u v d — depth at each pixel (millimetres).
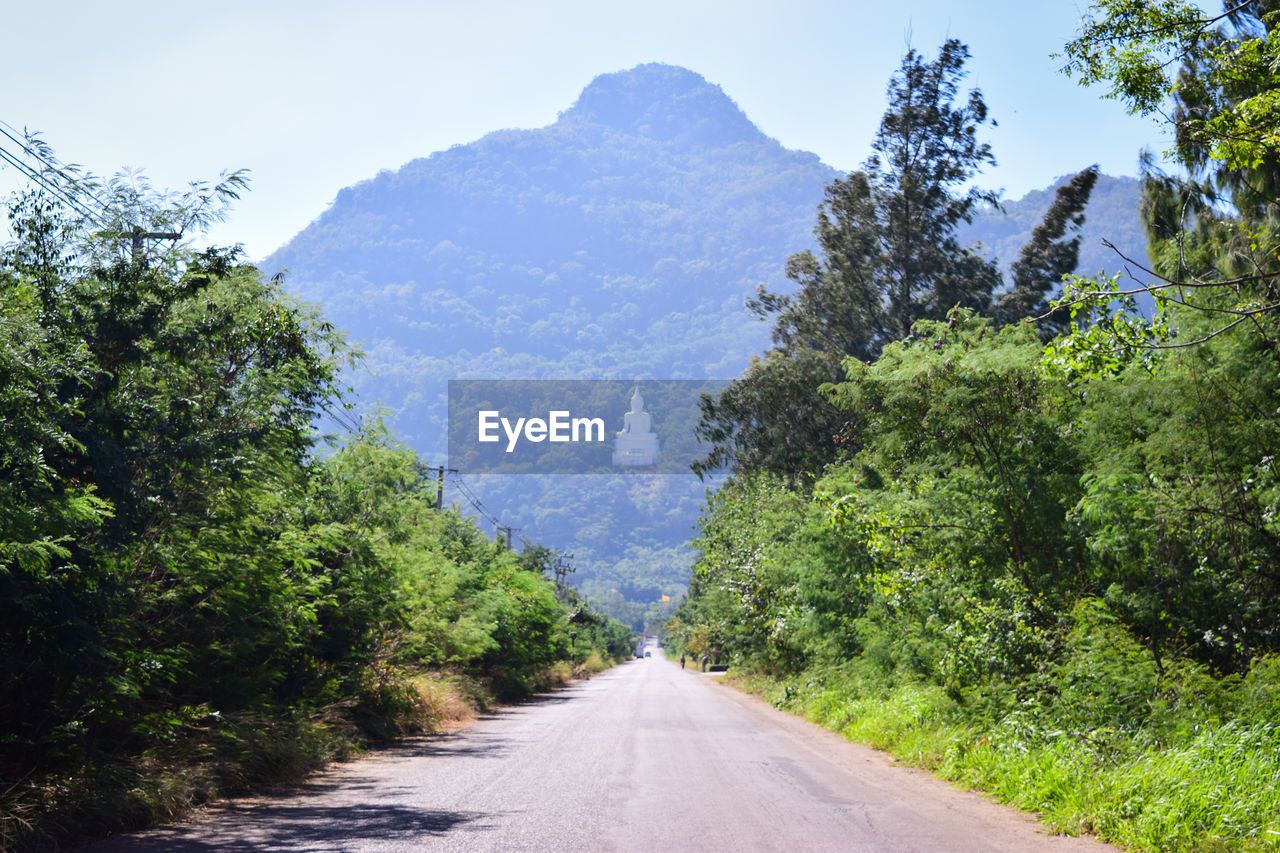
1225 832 7418
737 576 36469
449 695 25172
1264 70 8797
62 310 11039
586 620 96188
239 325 13852
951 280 39875
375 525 19922
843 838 8242
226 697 13789
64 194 11547
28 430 8734
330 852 7566
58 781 8758
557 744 17609
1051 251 39844
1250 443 10773
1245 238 11727
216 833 8469
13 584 8453
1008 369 14070
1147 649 11305
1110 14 8820
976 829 8734
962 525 14812
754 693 39969
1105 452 12656
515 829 8656
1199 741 8719
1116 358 9805
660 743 17766
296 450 15359
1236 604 10961
